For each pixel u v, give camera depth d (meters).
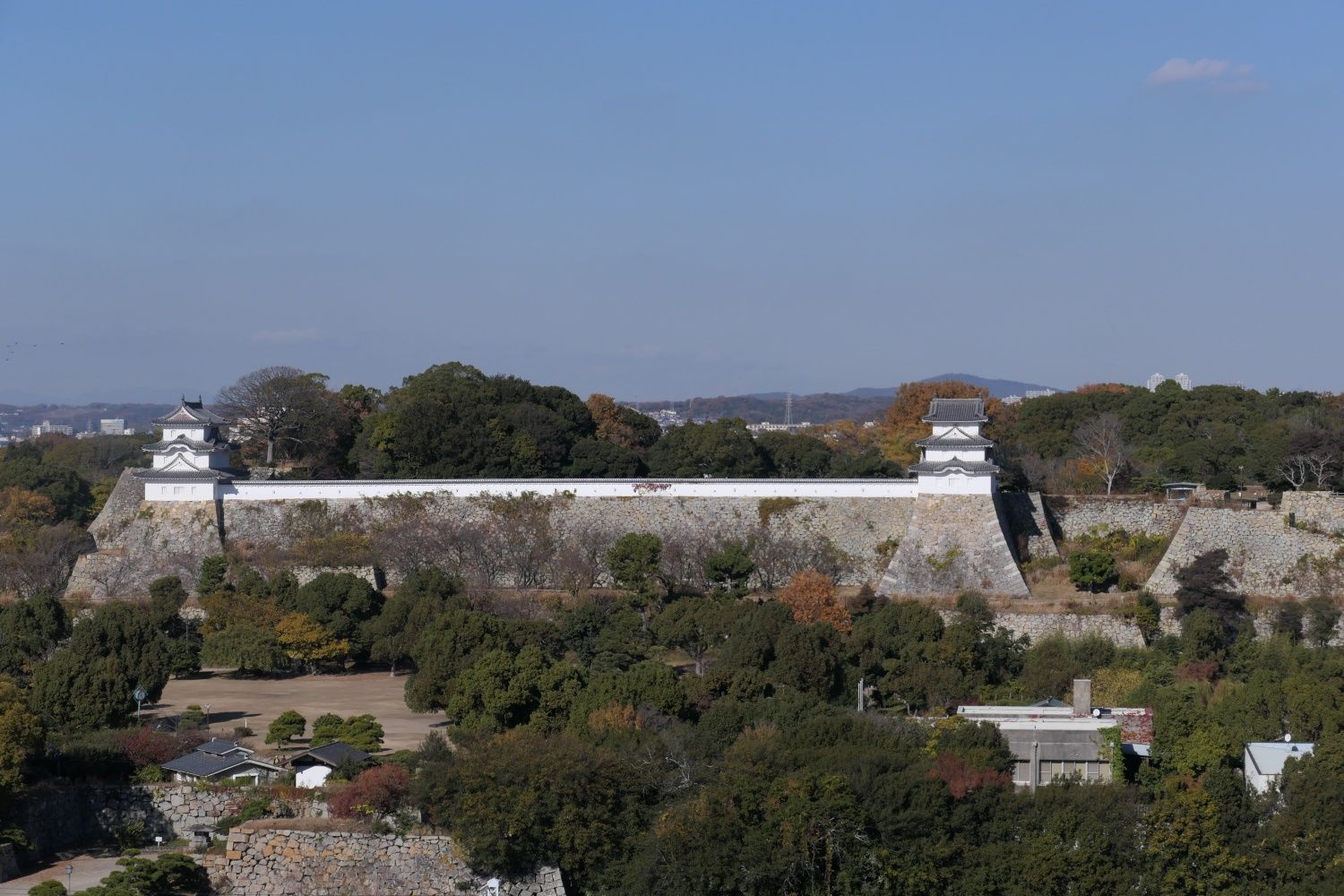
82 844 97.94
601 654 130.00
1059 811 95.75
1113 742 103.00
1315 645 140.00
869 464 198.12
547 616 142.00
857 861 93.25
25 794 97.38
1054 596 149.12
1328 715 110.62
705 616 132.62
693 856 92.56
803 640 122.19
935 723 106.81
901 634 132.38
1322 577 147.38
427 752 100.94
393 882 92.56
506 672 114.75
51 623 133.12
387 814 95.38
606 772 97.19
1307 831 95.69
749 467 198.38
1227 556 149.88
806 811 93.44
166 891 90.75
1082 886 91.88
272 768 103.31
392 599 145.00
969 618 140.75
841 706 119.50
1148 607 142.25
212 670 141.88
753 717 109.56
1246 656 133.88
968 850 94.19
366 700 128.88
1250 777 105.00
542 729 110.38
